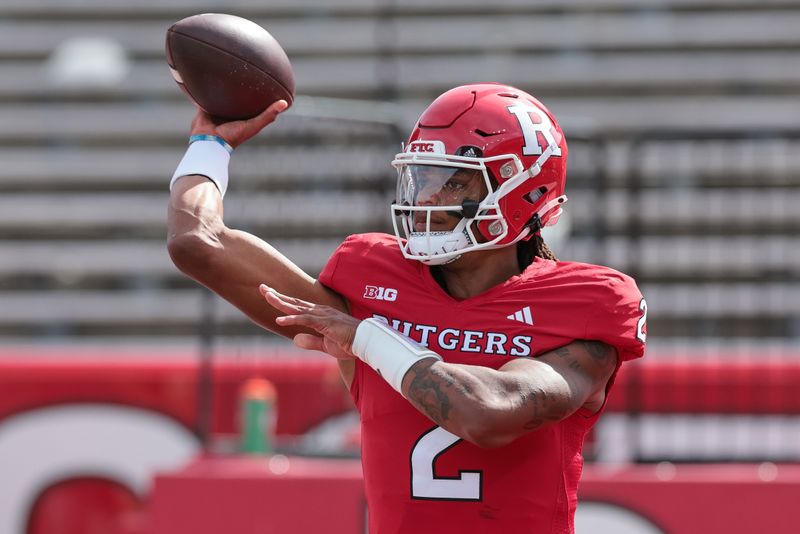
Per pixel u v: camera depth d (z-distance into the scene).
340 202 21.84
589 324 8.34
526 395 7.70
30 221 30.19
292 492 16.98
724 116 28.58
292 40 30.11
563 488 8.44
